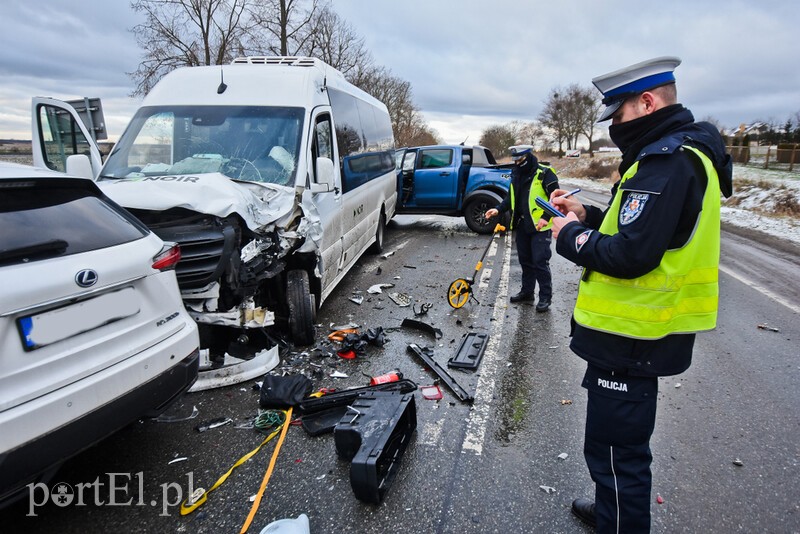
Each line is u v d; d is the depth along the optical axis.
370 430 2.74
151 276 2.62
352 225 6.08
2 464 1.84
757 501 2.57
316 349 4.36
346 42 24.98
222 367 3.74
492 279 6.94
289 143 4.52
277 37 20.30
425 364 4.11
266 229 3.85
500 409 3.45
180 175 3.93
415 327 4.95
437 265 7.77
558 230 2.03
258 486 2.65
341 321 5.13
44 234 2.18
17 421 1.88
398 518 2.42
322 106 5.15
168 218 3.57
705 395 3.71
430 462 2.85
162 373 2.57
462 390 3.65
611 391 1.99
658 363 1.90
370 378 3.88
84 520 2.42
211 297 3.55
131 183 3.73
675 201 1.68
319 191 4.46
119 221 2.64
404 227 11.99
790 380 3.96
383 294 6.14
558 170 48.88
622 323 1.89
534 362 4.23
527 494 2.60
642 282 1.84
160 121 4.68
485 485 2.66
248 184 4.08
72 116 4.76
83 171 4.11
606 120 2.04
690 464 2.87
